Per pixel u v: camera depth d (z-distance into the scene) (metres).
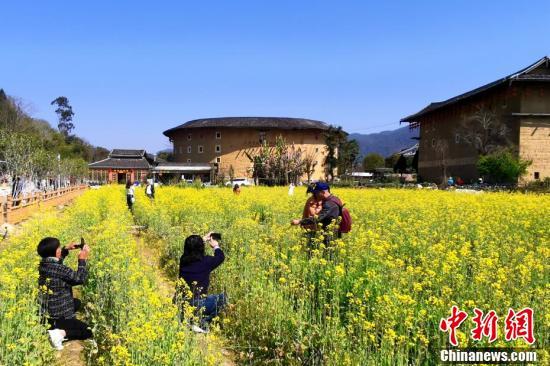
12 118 67.06
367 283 6.41
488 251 8.35
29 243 8.33
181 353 4.75
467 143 55.50
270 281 6.71
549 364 4.36
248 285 7.19
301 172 73.69
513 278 6.28
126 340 4.98
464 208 15.20
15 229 14.30
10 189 30.27
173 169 80.12
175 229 12.02
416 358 4.97
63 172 45.59
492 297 5.68
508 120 49.69
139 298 5.85
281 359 5.44
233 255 8.28
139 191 29.03
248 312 6.38
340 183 51.41
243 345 5.96
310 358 5.23
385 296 5.21
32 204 18.67
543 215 13.34
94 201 20.00
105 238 8.87
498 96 51.22
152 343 4.73
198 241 6.97
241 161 82.88
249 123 83.31
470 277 6.71
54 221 11.53
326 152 86.88
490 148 50.28
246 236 9.53
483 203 17.41
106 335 5.64
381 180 66.88
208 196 22.02
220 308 6.68
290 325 5.79
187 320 5.57
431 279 6.34
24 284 6.22
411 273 6.41
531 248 8.93
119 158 82.69
